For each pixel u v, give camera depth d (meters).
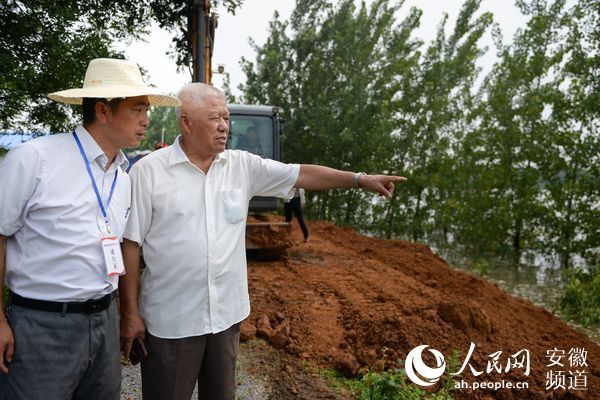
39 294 2.08
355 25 19.38
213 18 7.82
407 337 4.95
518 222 14.95
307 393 4.07
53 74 4.93
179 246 2.51
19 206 2.02
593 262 13.07
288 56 20.69
